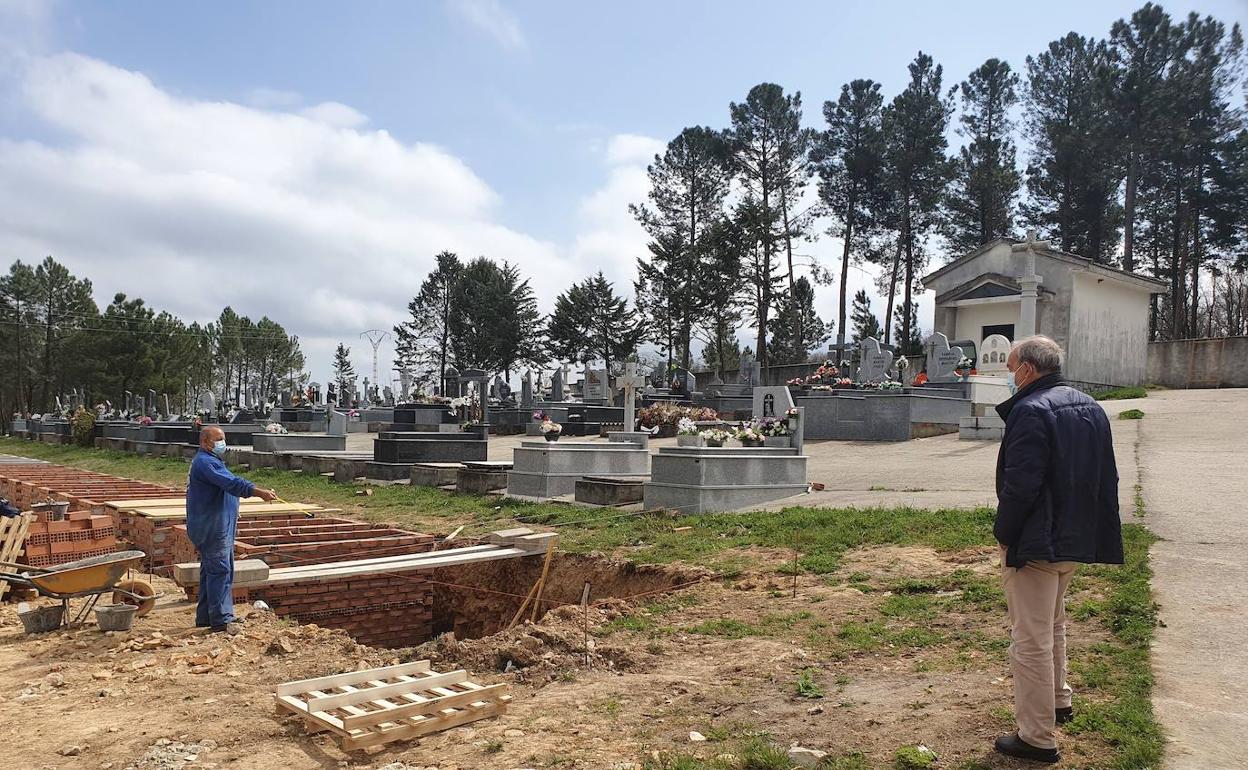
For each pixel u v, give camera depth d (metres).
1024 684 4.56
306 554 12.28
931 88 52.91
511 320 80.19
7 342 79.38
